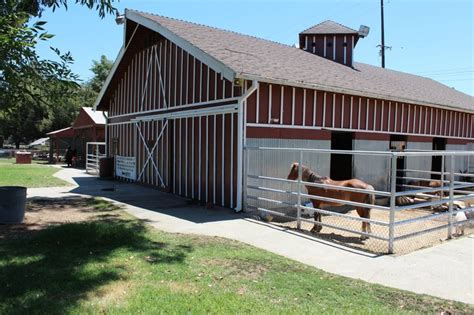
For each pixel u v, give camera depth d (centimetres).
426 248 660
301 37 1702
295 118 1045
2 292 419
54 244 610
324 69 1299
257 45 1342
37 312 371
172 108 1270
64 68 669
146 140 1455
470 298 440
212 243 652
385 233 816
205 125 1088
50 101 711
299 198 795
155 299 406
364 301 421
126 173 1622
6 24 548
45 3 753
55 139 3347
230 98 978
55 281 452
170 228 770
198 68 1125
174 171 1252
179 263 533
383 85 1409
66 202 1060
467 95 2197
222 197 1015
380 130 1313
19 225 759
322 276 500
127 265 517
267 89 982
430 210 1147
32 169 2228
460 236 764
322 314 380
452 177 756
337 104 1159
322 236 743
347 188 717
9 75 603
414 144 1469
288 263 552
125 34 1459
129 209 976
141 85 1508
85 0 702
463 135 1747
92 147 2402
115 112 1770
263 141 977
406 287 471
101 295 415
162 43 1346
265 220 871
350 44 1656
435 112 1567
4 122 841
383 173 1342
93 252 573
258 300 412
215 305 394
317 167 1102
